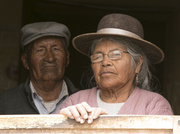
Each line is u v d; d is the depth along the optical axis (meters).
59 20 5.23
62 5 5.11
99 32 2.42
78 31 5.27
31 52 3.30
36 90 3.29
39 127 1.84
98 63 2.35
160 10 5.27
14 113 3.16
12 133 1.84
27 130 1.85
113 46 2.34
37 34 3.26
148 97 2.33
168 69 5.20
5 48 4.88
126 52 2.35
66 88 3.40
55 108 3.30
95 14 5.27
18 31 4.92
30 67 3.33
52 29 3.28
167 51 5.29
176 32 5.25
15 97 3.23
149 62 2.63
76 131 1.84
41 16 5.14
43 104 3.27
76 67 5.07
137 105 2.28
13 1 4.93
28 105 3.20
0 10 4.91
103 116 1.84
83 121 1.83
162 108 2.25
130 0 5.21
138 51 2.45
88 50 2.67
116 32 2.36
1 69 4.85
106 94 2.41
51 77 3.25
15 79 4.88
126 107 2.28
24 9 4.96
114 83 2.30
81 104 1.90
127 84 2.39
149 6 5.26
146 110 2.26
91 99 2.42
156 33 5.35
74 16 5.23
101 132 1.84
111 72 2.30
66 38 3.37
